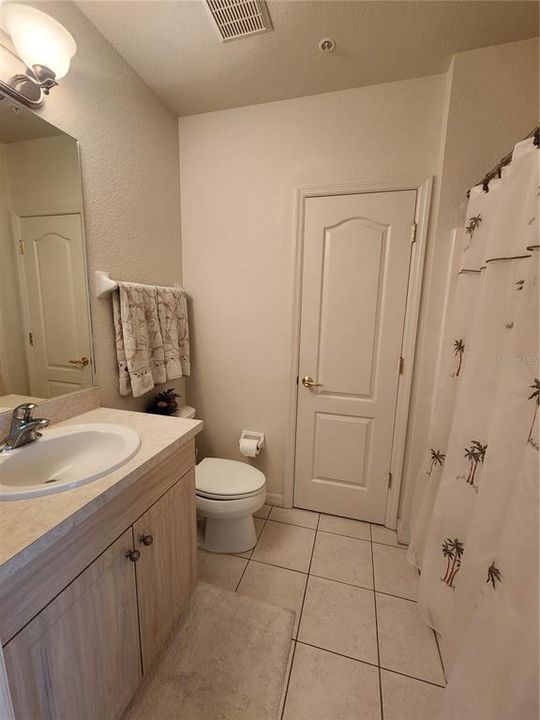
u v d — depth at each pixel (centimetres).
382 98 163
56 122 119
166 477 113
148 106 168
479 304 116
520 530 81
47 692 71
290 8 122
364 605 147
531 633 73
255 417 216
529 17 124
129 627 98
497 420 99
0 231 103
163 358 175
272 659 122
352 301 184
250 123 184
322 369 196
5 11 90
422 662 123
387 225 173
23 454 100
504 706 76
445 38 135
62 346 127
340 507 208
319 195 178
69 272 128
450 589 128
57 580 72
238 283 203
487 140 146
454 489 127
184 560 130
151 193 175
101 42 135
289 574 163
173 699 109
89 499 76
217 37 136
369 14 124
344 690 113
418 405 174
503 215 106
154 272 181
